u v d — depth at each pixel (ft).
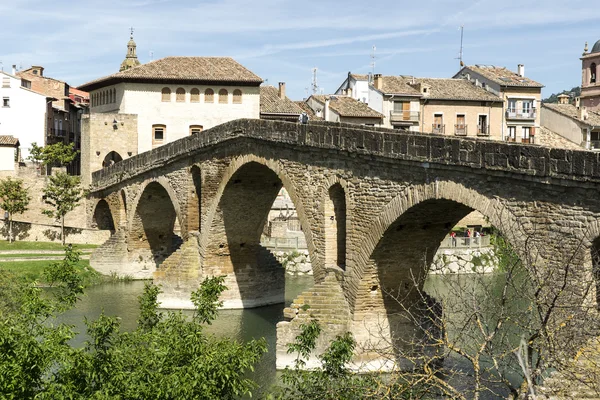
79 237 229.66
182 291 165.58
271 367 117.08
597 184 73.72
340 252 120.26
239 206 160.97
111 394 62.64
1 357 60.70
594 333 60.23
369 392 67.36
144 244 209.15
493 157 85.25
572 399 56.18
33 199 250.57
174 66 267.39
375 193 106.83
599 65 345.10
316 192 121.19
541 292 66.95
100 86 280.10
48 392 59.36
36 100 298.76
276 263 173.58
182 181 175.94
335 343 73.41
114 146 258.78
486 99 289.94
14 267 187.21
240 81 263.90
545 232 79.56
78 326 141.49
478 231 237.86
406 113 284.41
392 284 112.16
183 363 67.62
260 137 136.98
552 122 309.01
